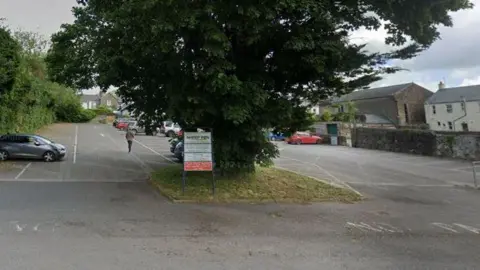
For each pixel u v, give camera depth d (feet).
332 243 24.72
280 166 71.31
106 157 72.95
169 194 39.04
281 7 33.78
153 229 26.37
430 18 39.09
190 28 32.58
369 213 35.68
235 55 41.24
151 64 40.37
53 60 61.82
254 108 39.24
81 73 59.00
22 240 22.33
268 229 27.94
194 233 25.80
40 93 125.08
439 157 93.61
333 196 43.11
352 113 175.94
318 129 155.94
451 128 171.32
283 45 38.50
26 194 37.55
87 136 120.47
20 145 63.00
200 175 46.68
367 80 45.50
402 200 44.14
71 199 35.86
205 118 42.06
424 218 34.37
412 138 103.50
